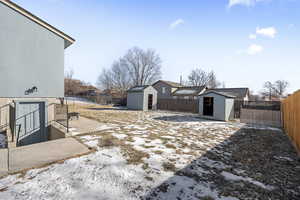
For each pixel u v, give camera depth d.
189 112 18.34
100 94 31.83
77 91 35.47
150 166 3.65
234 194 2.73
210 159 4.28
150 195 2.58
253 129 8.88
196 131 7.88
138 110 18.70
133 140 5.66
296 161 4.34
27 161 3.63
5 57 6.09
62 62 7.60
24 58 6.52
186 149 5.02
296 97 5.62
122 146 4.92
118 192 2.62
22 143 6.64
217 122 11.16
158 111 18.56
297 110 5.46
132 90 20.06
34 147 4.61
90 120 9.51
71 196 2.45
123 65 40.50
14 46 6.28
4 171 3.13
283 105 9.54
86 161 3.73
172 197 2.56
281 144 5.96
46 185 2.71
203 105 13.53
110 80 41.59
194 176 3.30
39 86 6.93
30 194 2.45
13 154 4.04
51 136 7.38
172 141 5.84
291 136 6.62
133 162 3.81
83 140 5.40
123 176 3.14
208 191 2.78
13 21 6.25
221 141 6.19
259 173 3.59
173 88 28.45
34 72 6.79
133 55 40.09
